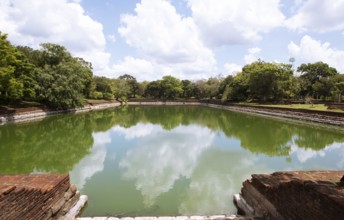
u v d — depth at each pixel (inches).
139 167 463.8
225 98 2288.4
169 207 295.9
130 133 844.6
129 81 3171.8
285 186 202.4
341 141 716.0
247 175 422.0
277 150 609.0
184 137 780.0
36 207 201.2
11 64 1025.5
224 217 249.3
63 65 1357.0
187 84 3316.9
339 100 1681.8
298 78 2287.2
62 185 253.0
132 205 300.0
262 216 242.1
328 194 156.6
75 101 1380.4
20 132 803.4
